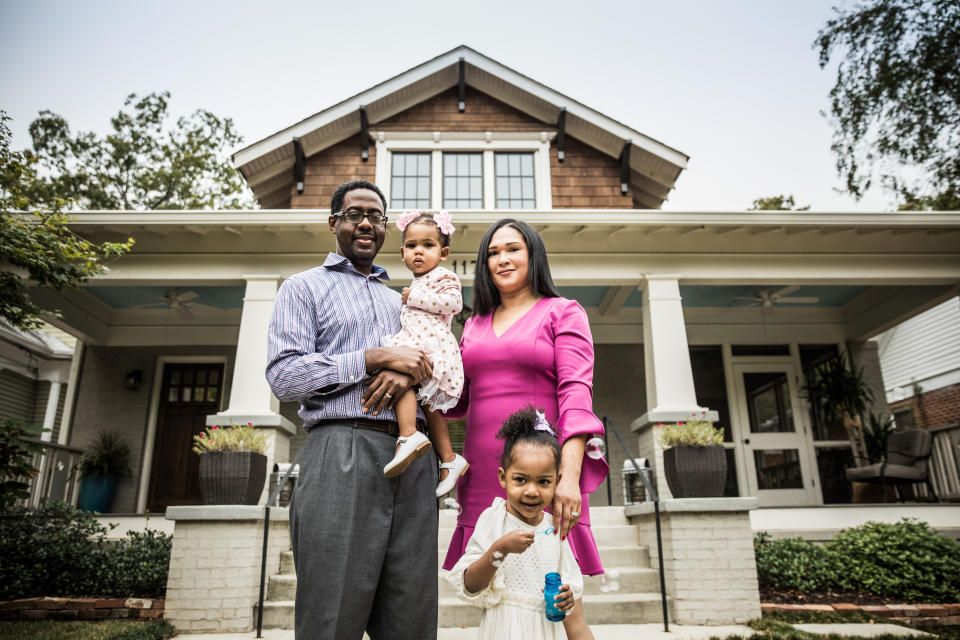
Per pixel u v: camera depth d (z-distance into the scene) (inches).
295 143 333.7
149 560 198.8
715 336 366.6
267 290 257.9
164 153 753.0
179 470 349.7
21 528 208.5
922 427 526.3
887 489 323.3
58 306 305.3
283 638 161.8
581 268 270.7
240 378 243.3
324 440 67.8
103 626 166.6
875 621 178.2
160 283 265.3
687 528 182.5
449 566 78.0
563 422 70.0
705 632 160.4
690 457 199.9
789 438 355.3
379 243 83.5
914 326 556.1
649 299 265.4
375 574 65.1
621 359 358.6
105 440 337.1
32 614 178.7
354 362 68.2
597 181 351.3
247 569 176.7
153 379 353.1
